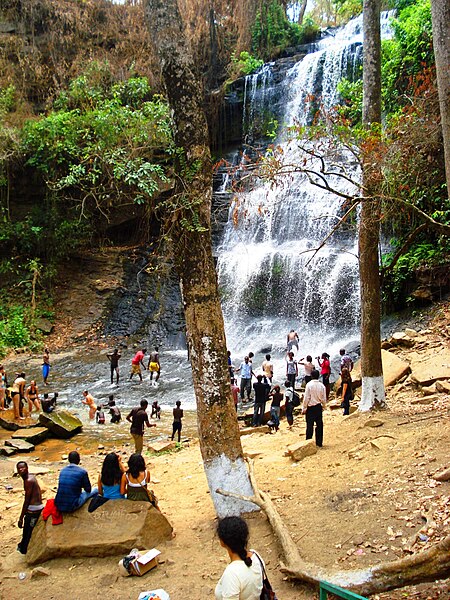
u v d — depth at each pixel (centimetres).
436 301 1961
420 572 452
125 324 2681
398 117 1032
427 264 1958
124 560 612
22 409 1617
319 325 2323
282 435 1300
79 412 1709
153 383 1981
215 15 3534
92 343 2558
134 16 3350
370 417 1162
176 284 2808
